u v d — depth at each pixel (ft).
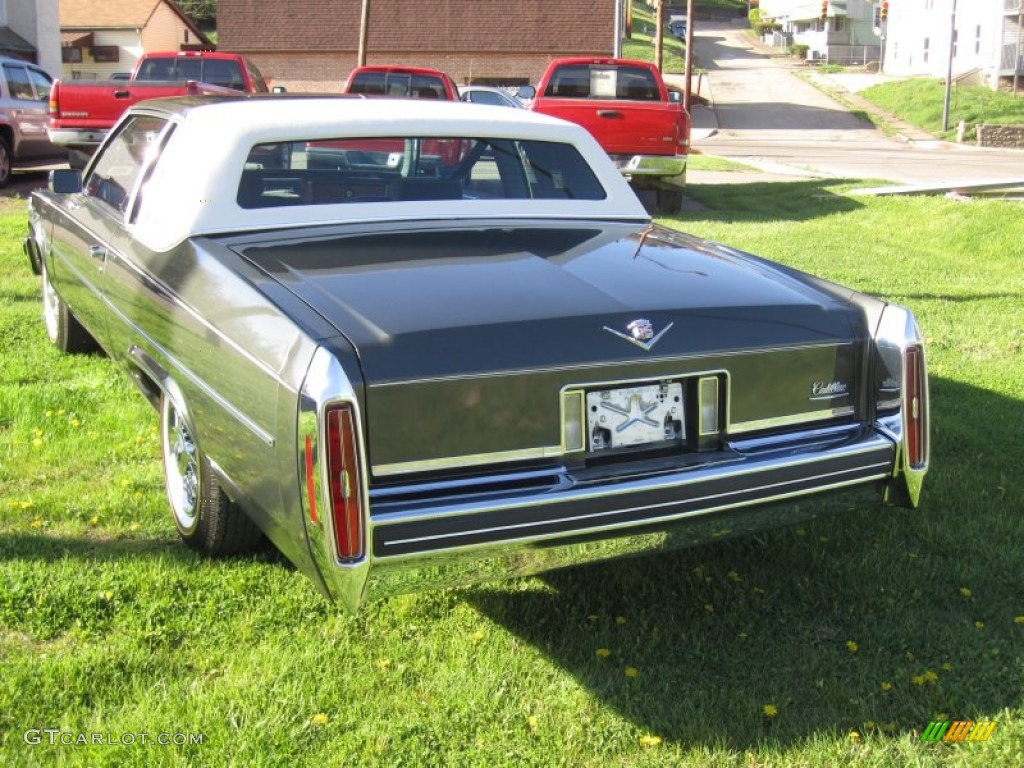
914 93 135.03
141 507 14.05
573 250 12.23
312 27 117.08
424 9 116.78
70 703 9.93
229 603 11.72
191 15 212.23
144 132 15.55
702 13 311.68
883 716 10.02
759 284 11.49
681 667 10.85
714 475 10.03
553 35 116.57
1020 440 16.96
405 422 9.20
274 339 9.61
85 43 137.18
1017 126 104.12
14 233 33.68
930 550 13.37
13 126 50.16
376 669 10.66
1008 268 30.71
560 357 9.68
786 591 12.40
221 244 11.94
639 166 42.47
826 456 10.57
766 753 9.46
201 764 9.15
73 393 18.30
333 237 12.29
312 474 8.94
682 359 10.14
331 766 9.19
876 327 11.16
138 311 13.19
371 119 13.67
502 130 14.43
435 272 10.93
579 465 9.90
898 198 43.19
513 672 10.65
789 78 169.17
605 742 9.65
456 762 9.33
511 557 9.57
